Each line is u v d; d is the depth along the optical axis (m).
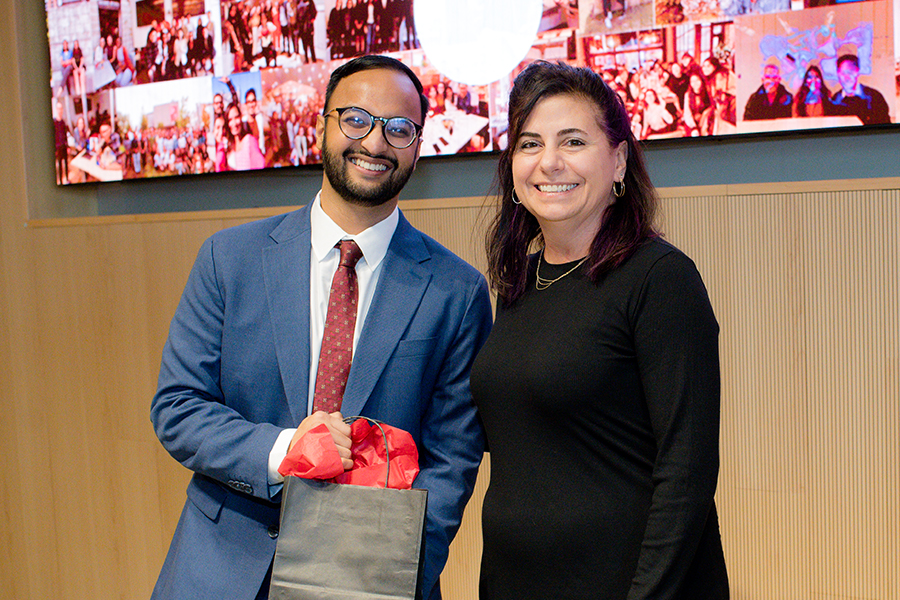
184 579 1.40
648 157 2.14
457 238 2.21
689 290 1.14
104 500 2.73
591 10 2.07
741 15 1.94
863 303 1.84
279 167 2.46
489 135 2.21
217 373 1.50
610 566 1.17
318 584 1.18
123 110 2.66
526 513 1.22
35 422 2.83
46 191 2.83
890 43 1.84
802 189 1.87
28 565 2.90
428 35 2.24
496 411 1.29
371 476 1.25
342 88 1.45
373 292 1.50
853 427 1.88
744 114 1.96
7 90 2.75
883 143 1.93
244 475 1.34
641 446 1.19
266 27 2.43
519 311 1.35
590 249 1.28
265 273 1.48
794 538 1.95
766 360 1.94
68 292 2.72
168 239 2.54
